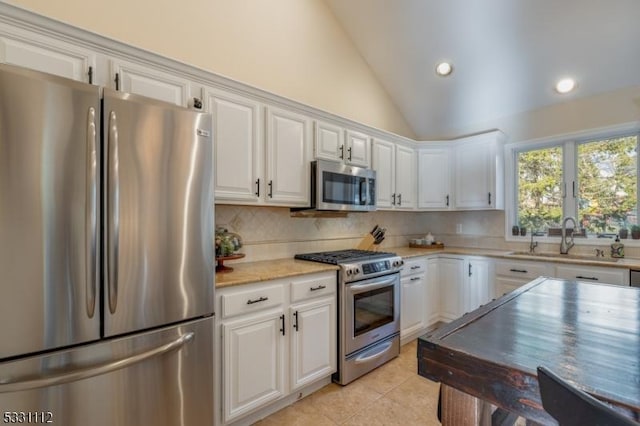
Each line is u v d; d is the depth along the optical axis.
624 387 0.71
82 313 1.21
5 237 1.07
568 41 2.63
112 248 1.28
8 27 1.37
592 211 3.13
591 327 1.11
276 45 2.75
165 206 1.44
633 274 2.44
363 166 3.07
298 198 2.49
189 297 1.52
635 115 2.83
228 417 1.77
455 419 0.96
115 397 1.29
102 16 1.92
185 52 2.24
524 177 3.58
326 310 2.31
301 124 2.53
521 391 0.80
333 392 2.29
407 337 3.18
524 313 1.28
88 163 1.22
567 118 3.20
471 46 2.94
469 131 3.87
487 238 3.78
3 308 1.07
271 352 1.98
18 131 1.09
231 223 2.47
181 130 1.50
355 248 3.42
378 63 3.49
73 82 1.21
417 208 3.75
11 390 1.07
